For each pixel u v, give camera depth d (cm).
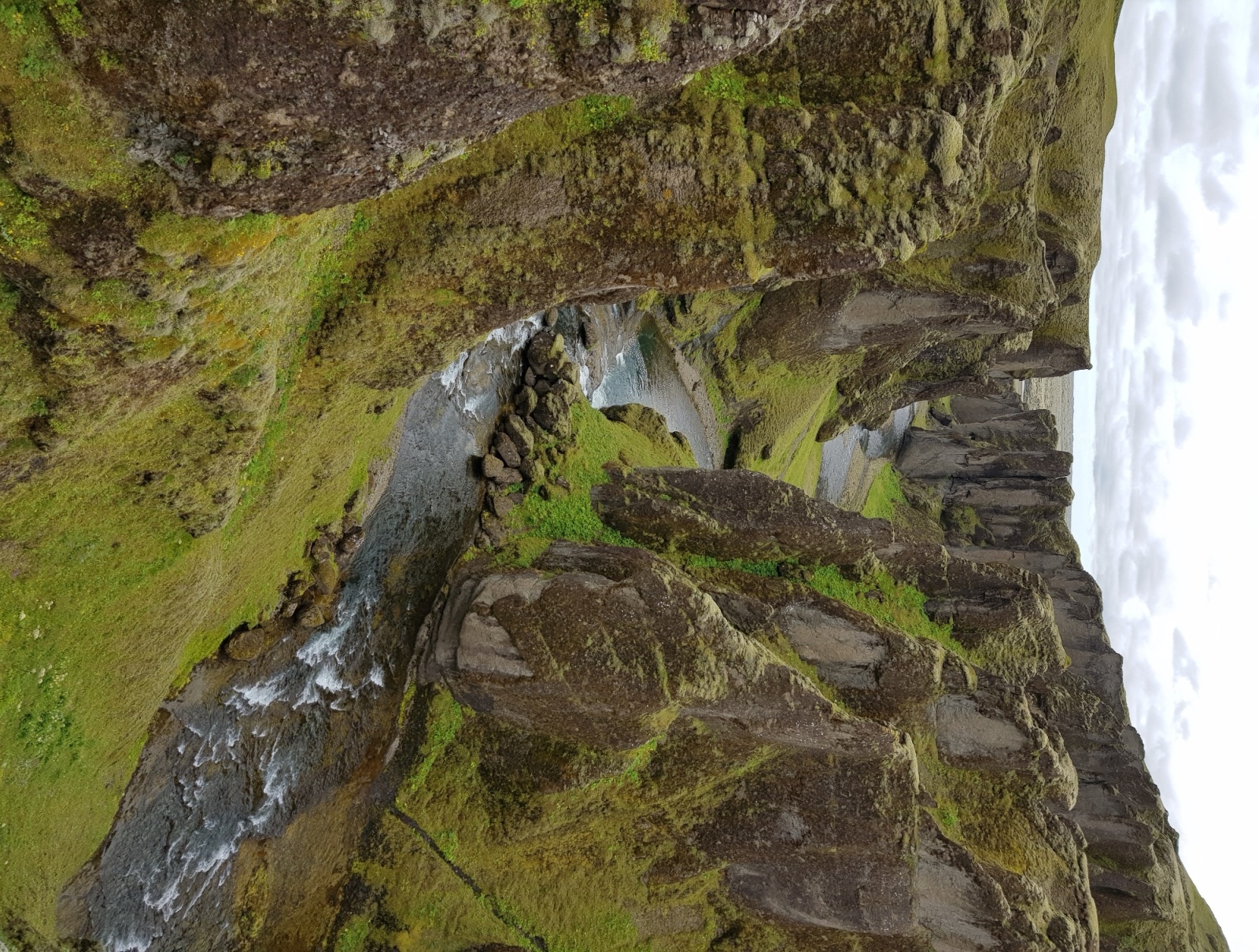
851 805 1362
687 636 1230
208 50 541
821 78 1147
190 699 1037
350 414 1068
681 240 997
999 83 1161
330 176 663
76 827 894
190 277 646
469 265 929
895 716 1549
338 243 868
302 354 916
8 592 779
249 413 809
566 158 937
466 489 1427
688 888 1409
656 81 698
